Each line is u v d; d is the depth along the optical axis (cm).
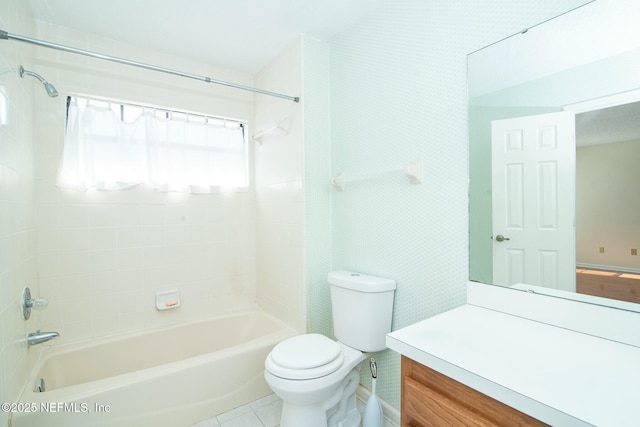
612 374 73
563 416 58
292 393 129
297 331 204
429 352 85
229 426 160
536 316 109
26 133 155
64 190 185
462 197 132
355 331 159
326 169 208
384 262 169
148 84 213
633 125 89
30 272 159
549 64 106
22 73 143
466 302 130
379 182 172
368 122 179
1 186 115
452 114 135
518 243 114
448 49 136
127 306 206
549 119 106
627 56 90
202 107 234
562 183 103
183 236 227
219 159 240
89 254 193
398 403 161
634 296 88
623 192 90
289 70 209
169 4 166
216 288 241
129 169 203
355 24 186
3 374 114
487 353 84
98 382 145
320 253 205
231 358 174
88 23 183
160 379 153
